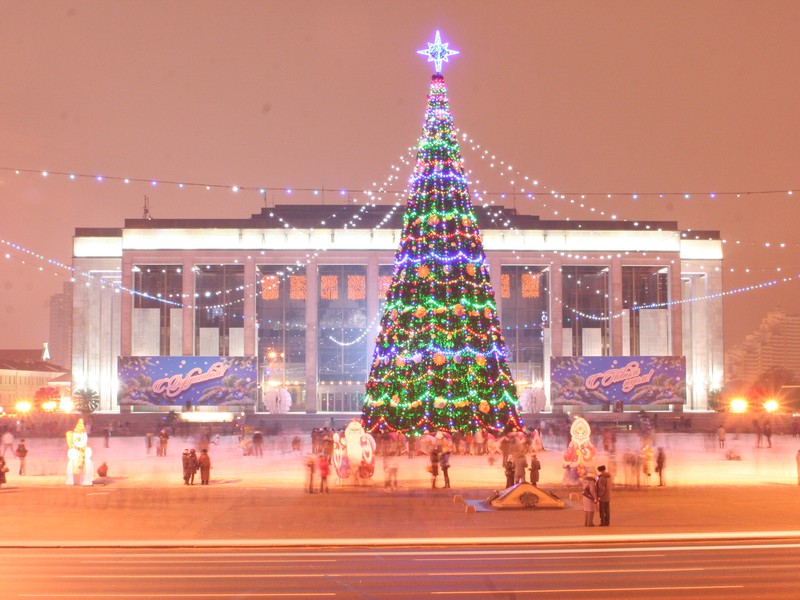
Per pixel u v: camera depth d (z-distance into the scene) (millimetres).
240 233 108500
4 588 18250
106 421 95812
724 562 21078
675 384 101188
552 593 17422
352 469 40500
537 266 111250
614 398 100938
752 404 104250
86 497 35750
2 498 35438
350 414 98750
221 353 108688
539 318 110812
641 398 100938
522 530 26781
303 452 64625
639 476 40406
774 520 28688
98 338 113938
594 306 112188
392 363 54469
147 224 108750
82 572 20203
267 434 88750
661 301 112938
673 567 20375
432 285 54531
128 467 51250
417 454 54531
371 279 108625
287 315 109938
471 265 55094
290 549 23828
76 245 112750
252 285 108125
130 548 24078
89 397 105625
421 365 54031
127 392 100562
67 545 24359
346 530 26953
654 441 72312
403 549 23688
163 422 92125
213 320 109188
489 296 56312
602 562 21172
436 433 53000
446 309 54406
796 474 44719
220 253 108188
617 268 110312
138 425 94250
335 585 18453
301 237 108750
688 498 34688
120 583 18781
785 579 18828
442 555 22578
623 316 111625
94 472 48031
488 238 109625
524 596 17172
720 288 117125
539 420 90562
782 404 117500
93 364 113500
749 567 20328
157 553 23203
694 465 50344
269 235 108625
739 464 51094
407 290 55031
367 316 108688
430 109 57188
